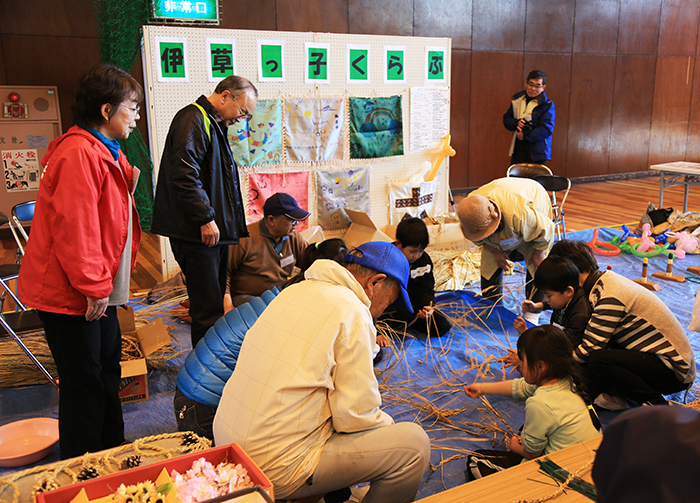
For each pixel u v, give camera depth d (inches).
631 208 303.4
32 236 71.2
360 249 66.2
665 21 398.0
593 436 73.5
